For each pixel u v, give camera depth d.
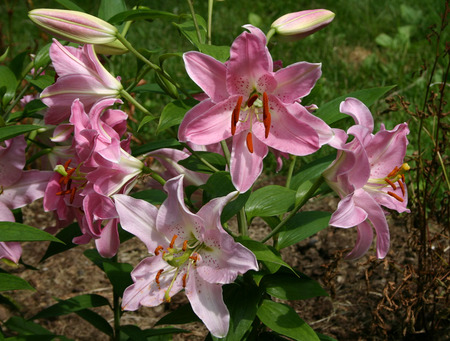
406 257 1.44
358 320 1.30
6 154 0.82
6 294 1.46
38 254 1.63
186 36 0.87
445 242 1.46
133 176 0.78
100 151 0.73
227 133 0.73
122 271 1.00
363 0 2.75
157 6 2.95
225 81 0.72
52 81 0.93
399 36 2.42
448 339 1.22
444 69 2.05
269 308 0.82
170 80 0.82
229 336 0.79
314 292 0.83
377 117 1.86
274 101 0.72
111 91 0.79
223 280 0.72
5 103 0.93
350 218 0.72
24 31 2.74
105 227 0.78
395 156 0.78
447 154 1.64
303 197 0.81
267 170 1.83
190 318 0.87
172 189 0.73
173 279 0.75
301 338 0.78
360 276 1.42
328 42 2.39
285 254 1.53
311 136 0.71
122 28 0.97
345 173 0.73
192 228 0.75
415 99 1.92
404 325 1.19
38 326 1.05
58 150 0.86
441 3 2.52
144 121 0.79
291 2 2.85
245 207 0.86
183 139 0.72
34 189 0.84
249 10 2.83
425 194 1.16
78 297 1.02
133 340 1.03
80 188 0.79
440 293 1.29
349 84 2.10
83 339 1.34
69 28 0.76
